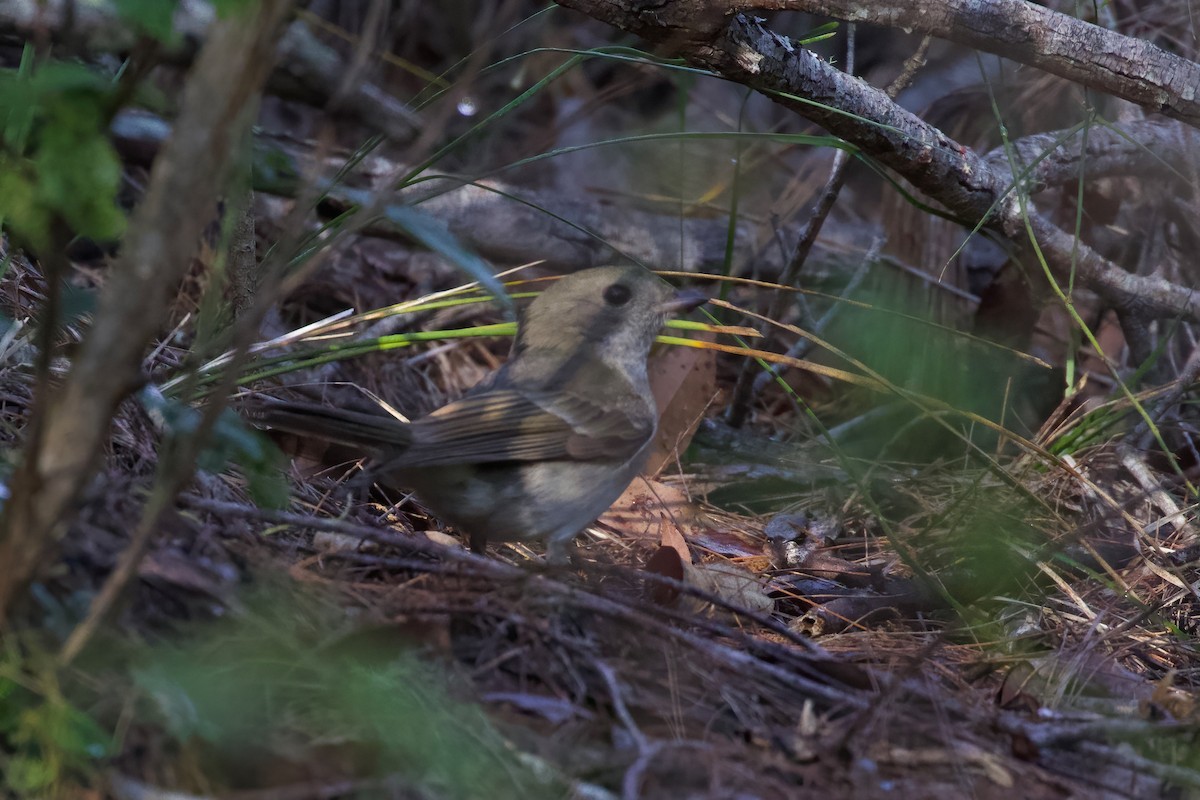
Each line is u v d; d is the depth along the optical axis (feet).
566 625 22.06
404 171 17.46
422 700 18.53
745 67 29.53
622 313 29.91
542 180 51.49
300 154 40.22
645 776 18.04
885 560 31.86
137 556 16.51
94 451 15.98
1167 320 41.29
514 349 30.04
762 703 21.04
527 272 44.47
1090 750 20.70
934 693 22.07
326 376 38.29
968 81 51.72
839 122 32.30
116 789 15.98
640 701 20.36
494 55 51.01
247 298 30.12
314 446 30.27
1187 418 40.55
